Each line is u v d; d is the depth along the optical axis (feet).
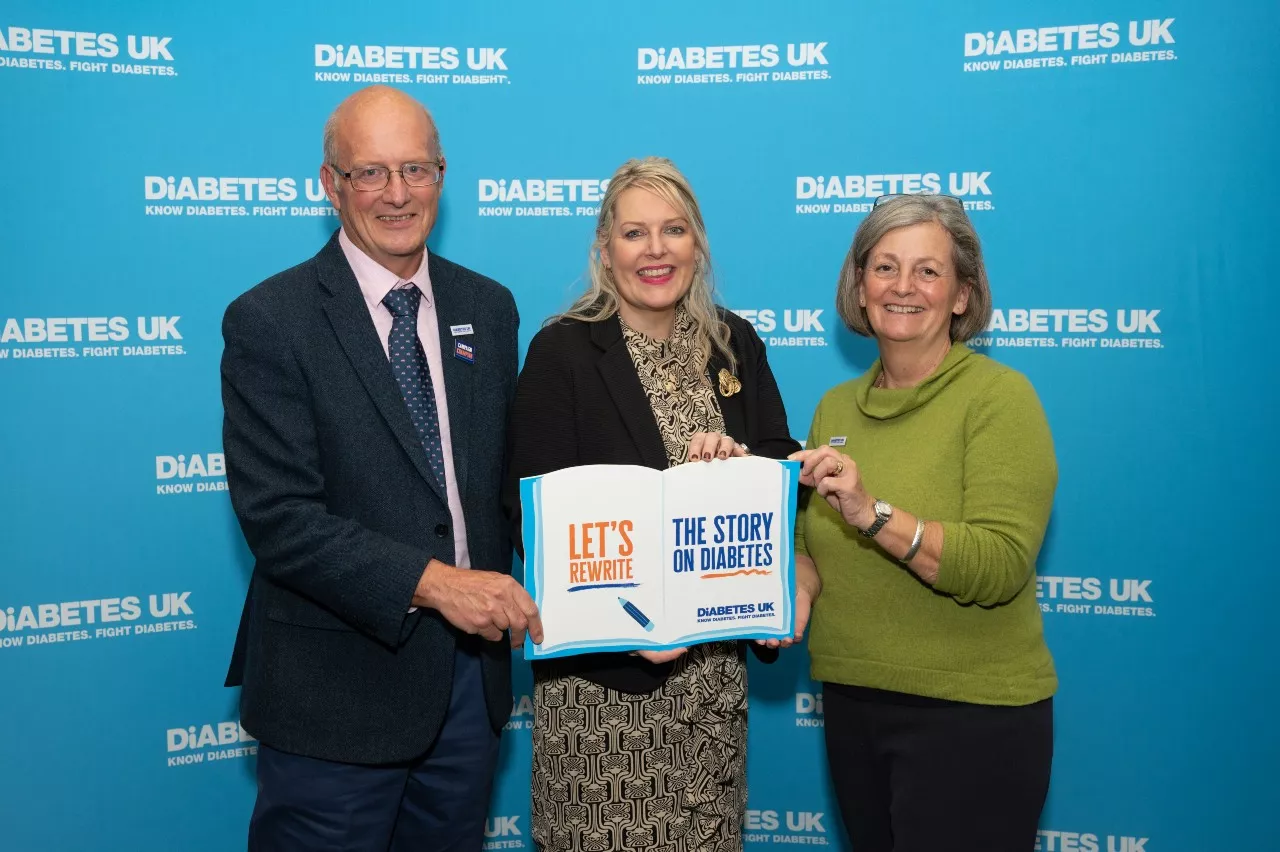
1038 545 5.56
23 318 8.13
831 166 8.73
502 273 8.90
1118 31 8.28
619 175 6.14
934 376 5.88
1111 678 8.78
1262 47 8.16
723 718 6.12
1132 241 8.43
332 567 5.67
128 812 8.67
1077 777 8.91
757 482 5.78
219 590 8.79
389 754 6.07
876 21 8.58
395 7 8.59
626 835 5.86
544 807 6.07
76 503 8.37
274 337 5.86
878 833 6.11
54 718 8.43
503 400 6.49
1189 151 8.29
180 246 8.44
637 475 5.61
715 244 8.88
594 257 6.36
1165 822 8.78
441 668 6.17
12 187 8.04
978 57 8.50
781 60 8.68
